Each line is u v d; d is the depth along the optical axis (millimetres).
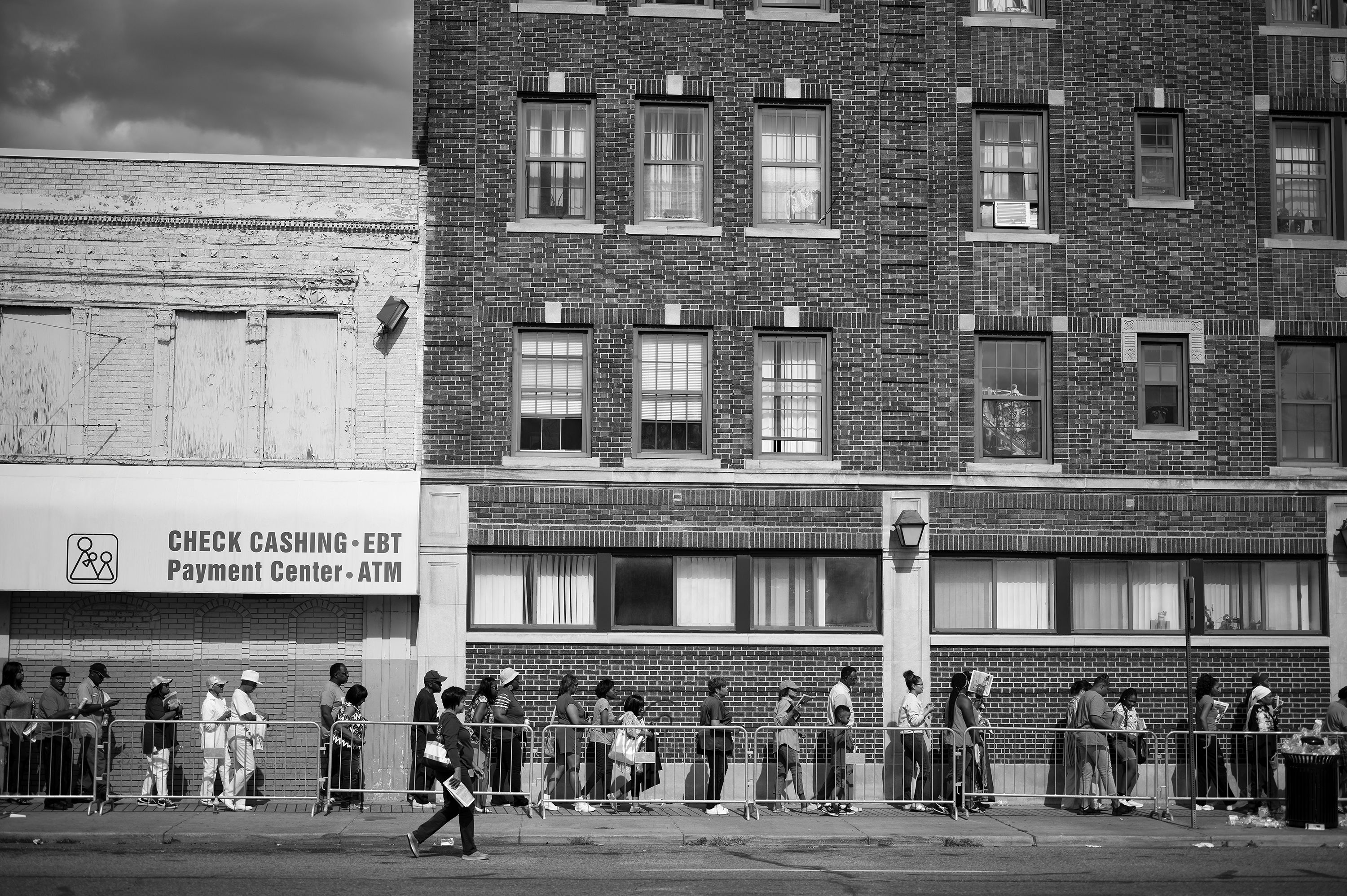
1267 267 23500
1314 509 23234
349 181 22625
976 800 20578
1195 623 22969
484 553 22422
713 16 23203
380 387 22406
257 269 22375
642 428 22766
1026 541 22797
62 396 22000
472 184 22766
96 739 18375
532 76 22984
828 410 22891
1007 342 23312
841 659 22422
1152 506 23031
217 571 21500
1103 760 20031
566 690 20375
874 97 23281
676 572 22656
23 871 14516
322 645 22016
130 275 22188
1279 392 23500
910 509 22703
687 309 22797
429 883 14148
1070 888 14203
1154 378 23359
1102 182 23406
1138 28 23688
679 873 14906
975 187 23359
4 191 22078
